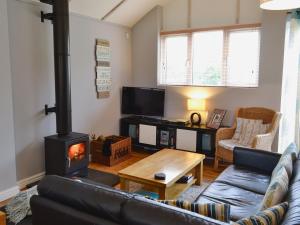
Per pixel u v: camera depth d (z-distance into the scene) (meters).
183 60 5.14
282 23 4.09
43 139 3.84
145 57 5.41
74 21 4.22
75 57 4.30
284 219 1.39
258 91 4.38
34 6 3.58
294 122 4.18
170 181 2.75
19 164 3.56
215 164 4.25
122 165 4.46
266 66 4.27
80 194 1.57
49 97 3.88
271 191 1.70
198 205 1.57
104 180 3.77
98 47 4.68
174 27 5.13
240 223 1.30
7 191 3.27
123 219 1.40
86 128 4.62
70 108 3.75
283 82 4.22
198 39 4.95
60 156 3.51
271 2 2.45
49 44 3.81
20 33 3.44
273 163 2.90
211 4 4.73
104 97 4.95
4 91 3.14
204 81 4.97
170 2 5.11
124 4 4.58
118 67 5.24
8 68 3.16
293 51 4.07
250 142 4.02
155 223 1.29
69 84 3.70
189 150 4.70
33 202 1.69
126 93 5.34
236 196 2.37
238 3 4.50
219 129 4.19
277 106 4.26
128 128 5.36
